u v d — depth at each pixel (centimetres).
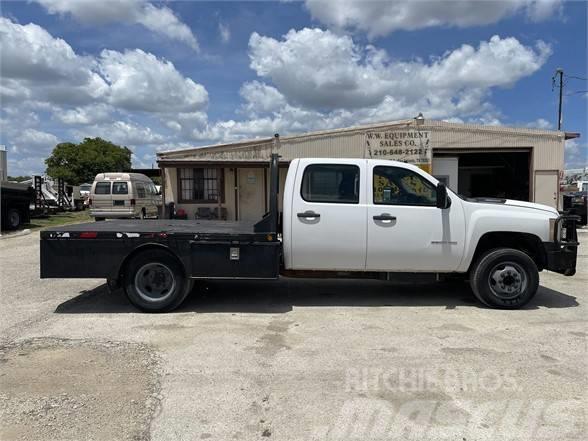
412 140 1852
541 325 578
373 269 657
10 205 2023
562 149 1859
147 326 577
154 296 641
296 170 648
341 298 718
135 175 2172
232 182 1798
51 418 350
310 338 530
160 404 372
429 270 655
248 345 507
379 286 802
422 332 551
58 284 842
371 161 651
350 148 1848
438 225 642
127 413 358
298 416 354
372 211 640
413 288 786
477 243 647
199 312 641
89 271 632
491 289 649
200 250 630
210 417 352
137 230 653
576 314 629
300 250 646
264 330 560
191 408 366
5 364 452
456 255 646
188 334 545
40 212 2688
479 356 473
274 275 632
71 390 396
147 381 414
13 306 680
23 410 362
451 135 1855
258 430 335
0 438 323
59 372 434
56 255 630
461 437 325
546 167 1867
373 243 641
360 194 644
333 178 648
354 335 540
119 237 628
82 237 629
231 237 629
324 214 639
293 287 793
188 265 631
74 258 632
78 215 3006
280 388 400
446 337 533
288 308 661
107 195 2078
